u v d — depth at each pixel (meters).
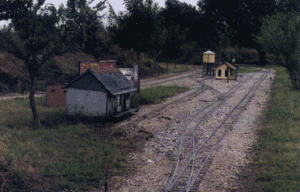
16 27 15.97
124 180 10.37
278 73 52.91
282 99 25.22
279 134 15.03
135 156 13.02
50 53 16.59
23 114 19.17
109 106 18.08
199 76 48.75
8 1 15.24
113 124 17.80
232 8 68.50
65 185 9.55
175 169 11.23
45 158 11.52
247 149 13.37
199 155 12.80
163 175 10.78
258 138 14.80
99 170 11.01
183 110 22.72
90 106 18.19
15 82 30.77
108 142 14.48
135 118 19.67
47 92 23.77
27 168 9.90
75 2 16.41
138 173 11.07
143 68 49.47
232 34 72.25
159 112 21.81
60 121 17.91
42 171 10.20
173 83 39.94
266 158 11.91
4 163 9.66
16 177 9.29
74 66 38.59
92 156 12.40
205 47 80.94
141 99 25.91
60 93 24.09
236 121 18.66
